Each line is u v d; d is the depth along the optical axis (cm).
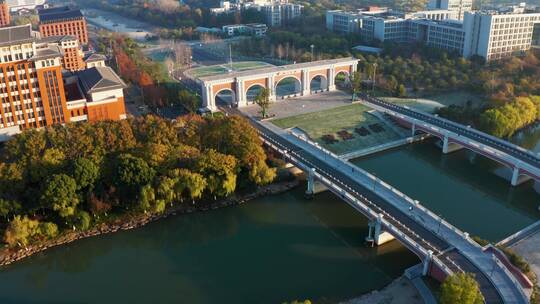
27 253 12731
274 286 11500
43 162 13800
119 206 14250
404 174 17550
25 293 11412
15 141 14812
